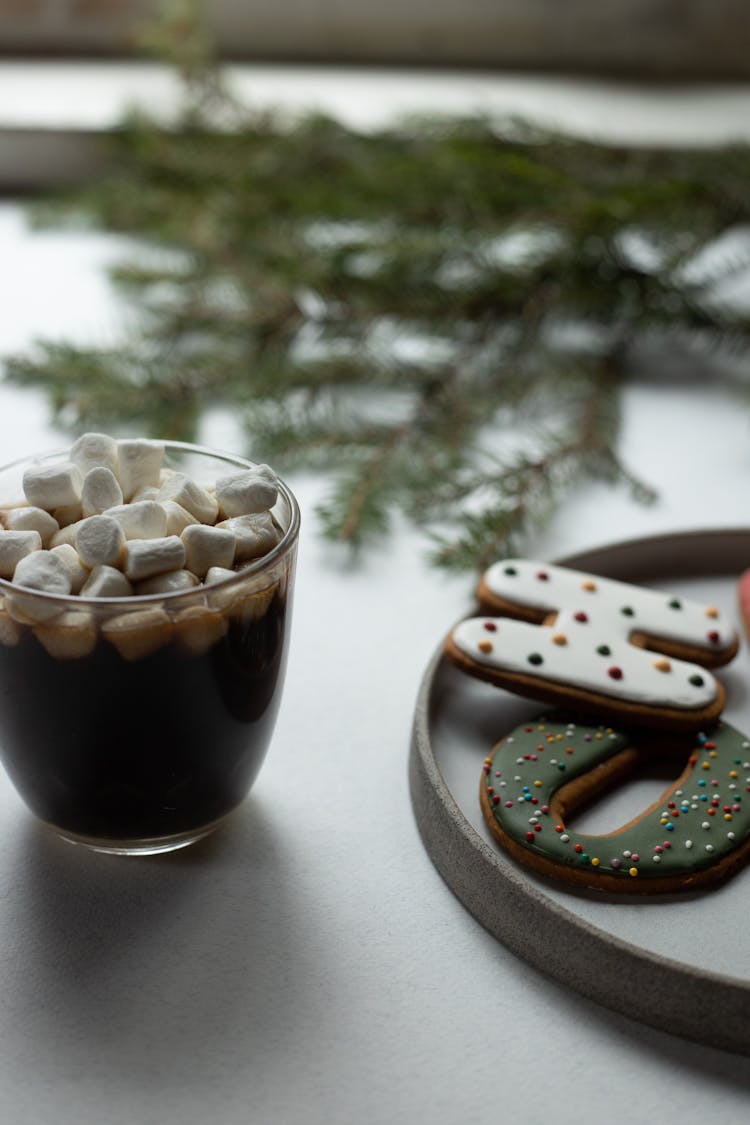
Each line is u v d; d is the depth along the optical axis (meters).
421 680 0.56
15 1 1.03
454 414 0.70
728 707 0.55
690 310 0.77
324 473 0.69
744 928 0.46
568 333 0.82
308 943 0.47
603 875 0.47
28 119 0.95
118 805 0.47
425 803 0.50
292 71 1.06
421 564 0.63
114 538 0.45
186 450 0.51
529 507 0.65
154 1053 0.43
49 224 0.90
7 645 0.45
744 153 0.81
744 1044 0.43
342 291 0.77
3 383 0.75
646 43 1.06
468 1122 0.42
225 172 0.86
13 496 0.49
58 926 0.47
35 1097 0.42
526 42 1.06
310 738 0.54
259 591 0.46
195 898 0.48
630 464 0.70
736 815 0.49
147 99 0.98
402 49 1.07
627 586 0.58
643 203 0.77
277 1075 0.43
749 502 0.67
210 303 0.77
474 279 0.78
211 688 0.46
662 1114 0.42
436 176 0.81
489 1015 0.45
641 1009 0.44
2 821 0.51
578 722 0.53
